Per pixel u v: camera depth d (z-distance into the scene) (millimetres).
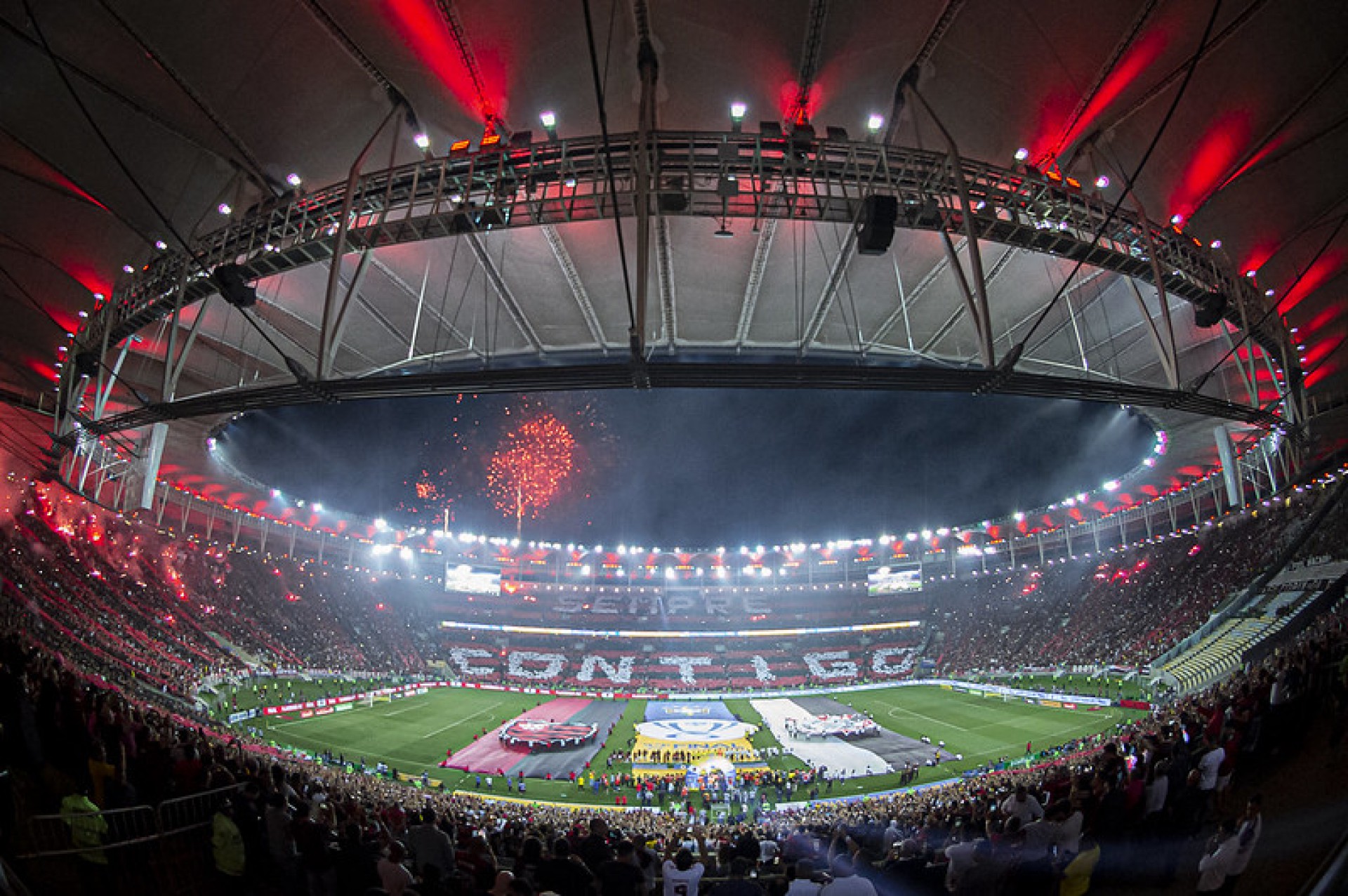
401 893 7176
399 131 21109
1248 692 15242
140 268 27938
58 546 49594
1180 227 25719
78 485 45000
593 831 9836
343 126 22125
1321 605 36000
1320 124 22953
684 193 18531
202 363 35625
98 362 26734
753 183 18984
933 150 22312
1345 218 23609
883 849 13234
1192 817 10328
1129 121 22094
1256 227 26766
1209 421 43312
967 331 32094
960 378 16578
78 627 40031
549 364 34562
